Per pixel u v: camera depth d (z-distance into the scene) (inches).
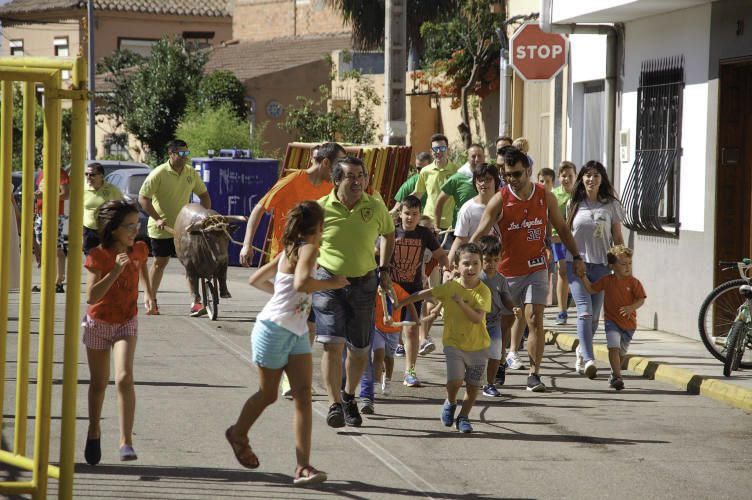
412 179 1057.5
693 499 499.2
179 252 1048.2
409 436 611.8
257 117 3029.0
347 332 616.4
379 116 2608.3
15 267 465.4
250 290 1306.6
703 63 941.8
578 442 605.0
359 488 505.0
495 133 2090.3
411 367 754.8
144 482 501.7
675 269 983.6
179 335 948.6
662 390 762.2
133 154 3161.9
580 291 787.4
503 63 1337.4
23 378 440.1
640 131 1047.0
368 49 2723.9
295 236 497.7
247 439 513.7
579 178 805.9
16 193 1692.9
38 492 427.2
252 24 4220.0
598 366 855.1
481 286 617.6
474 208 765.3
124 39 4343.0
